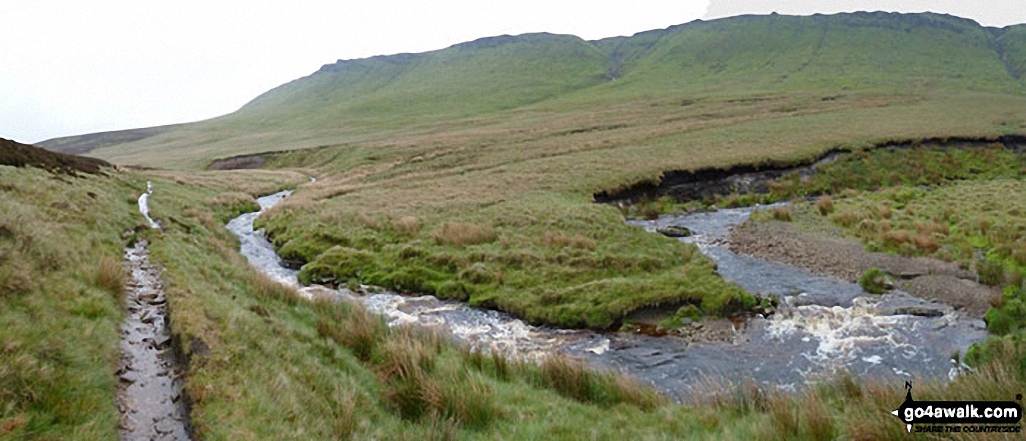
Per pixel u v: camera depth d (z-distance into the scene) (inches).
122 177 1664.6
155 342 386.0
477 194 1464.1
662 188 1523.1
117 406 296.0
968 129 1961.1
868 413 315.0
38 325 323.3
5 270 364.8
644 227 1193.4
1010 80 4736.7
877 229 1046.4
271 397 317.1
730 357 588.4
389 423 346.6
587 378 458.0
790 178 1603.1
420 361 438.9
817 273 866.8
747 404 398.3
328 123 5541.3
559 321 701.3
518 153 2199.8
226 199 1715.1
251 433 273.7
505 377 468.1
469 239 1015.0
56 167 1219.2
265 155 3353.8
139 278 555.2
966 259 836.6
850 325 658.8
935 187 1510.8
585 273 842.2
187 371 331.9
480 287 823.7
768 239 1079.6
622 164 1701.5
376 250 1035.9
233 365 341.7
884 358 566.6
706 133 2220.7
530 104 5536.4
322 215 1299.2
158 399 313.6
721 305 709.3
